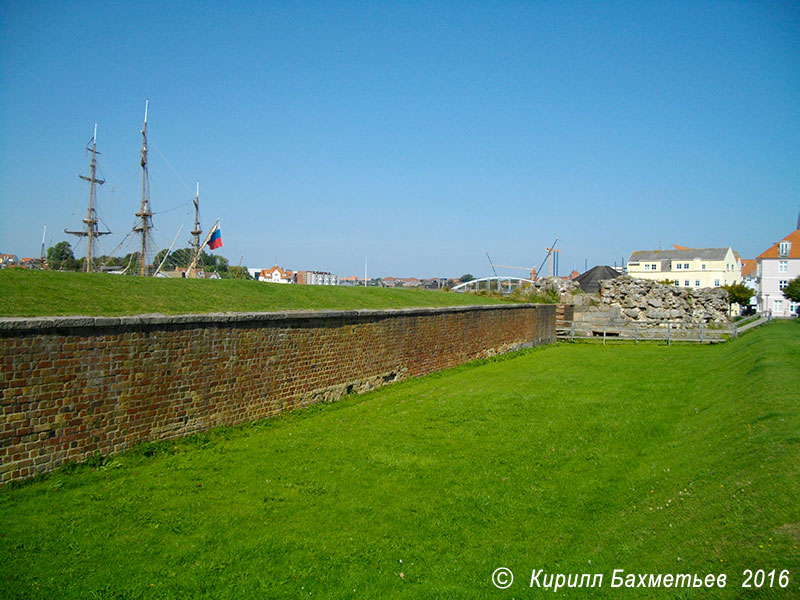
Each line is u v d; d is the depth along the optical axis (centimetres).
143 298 1215
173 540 746
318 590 656
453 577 693
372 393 1717
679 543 676
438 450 1161
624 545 723
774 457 824
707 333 3381
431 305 2319
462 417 1432
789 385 1301
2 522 752
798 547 572
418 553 750
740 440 980
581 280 6100
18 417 855
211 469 1003
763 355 1875
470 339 2430
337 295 1939
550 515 864
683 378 2058
